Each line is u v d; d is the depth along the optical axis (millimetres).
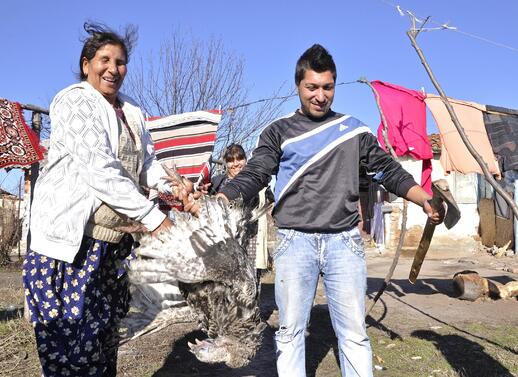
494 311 6461
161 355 4449
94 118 2469
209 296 2496
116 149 2586
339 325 2965
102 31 2645
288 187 2951
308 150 2930
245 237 2766
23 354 4406
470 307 6695
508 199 2814
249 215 2832
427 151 5883
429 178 5945
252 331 2557
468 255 14492
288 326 2955
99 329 2580
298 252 2938
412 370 4207
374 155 3047
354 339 2910
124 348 4617
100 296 2613
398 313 6316
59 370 2479
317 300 6996
